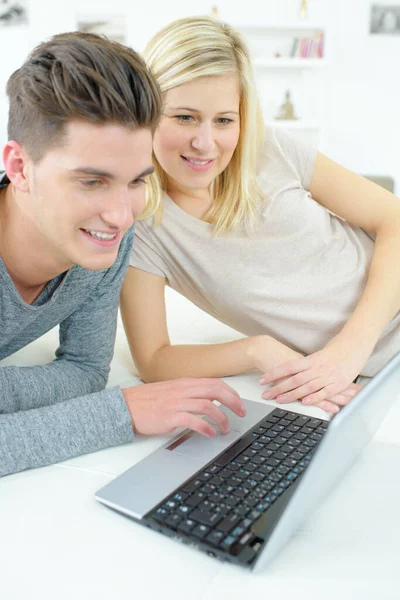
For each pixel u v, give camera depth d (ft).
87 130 1.94
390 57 13.84
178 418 2.45
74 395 2.89
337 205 3.81
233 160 3.41
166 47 2.95
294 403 2.95
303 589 1.66
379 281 3.53
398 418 2.75
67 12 13.33
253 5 13.56
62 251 2.23
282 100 14.07
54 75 1.94
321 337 3.66
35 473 2.28
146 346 3.43
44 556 1.79
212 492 2.04
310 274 3.63
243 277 3.55
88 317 3.06
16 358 3.56
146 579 1.70
